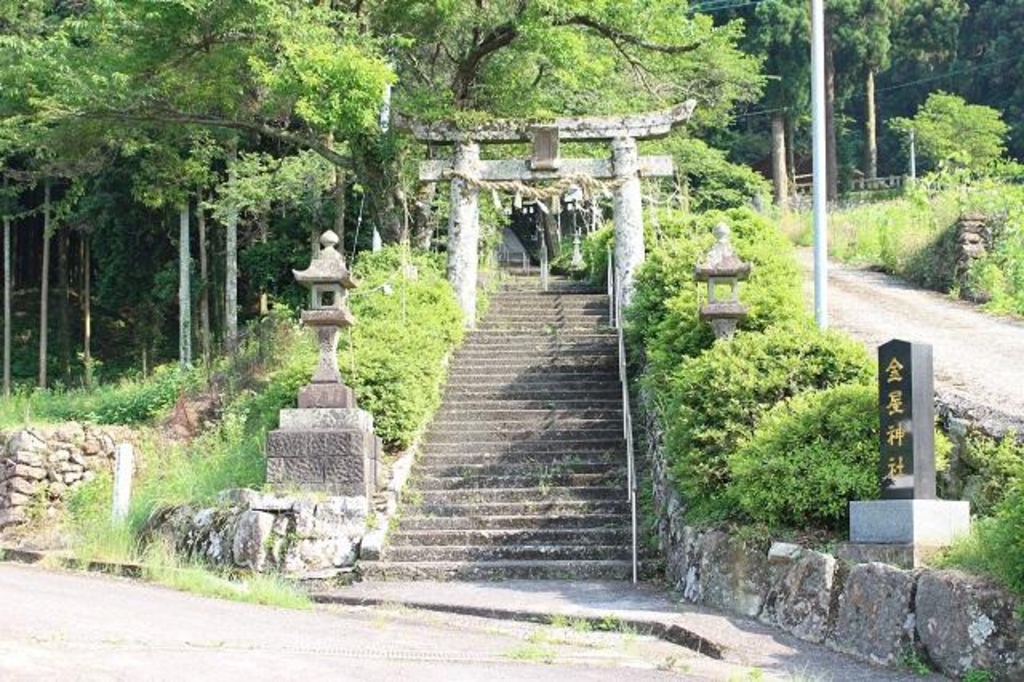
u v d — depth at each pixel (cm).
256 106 2206
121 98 2077
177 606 1067
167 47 2006
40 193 3750
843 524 1070
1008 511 834
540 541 1399
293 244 3272
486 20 2175
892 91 5338
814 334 1287
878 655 882
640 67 2306
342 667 780
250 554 1350
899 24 4884
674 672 838
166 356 3703
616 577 1320
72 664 711
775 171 4344
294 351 2128
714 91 3359
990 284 2227
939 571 862
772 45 4200
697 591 1154
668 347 1532
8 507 1817
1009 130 4725
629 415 1574
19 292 4169
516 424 1702
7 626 853
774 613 1016
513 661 863
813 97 1584
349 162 2244
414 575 1332
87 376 3378
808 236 3262
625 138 2102
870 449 1080
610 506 1472
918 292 2367
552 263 3434
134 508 1575
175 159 2845
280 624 996
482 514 1470
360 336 1681
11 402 2498
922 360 973
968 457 1109
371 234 3194
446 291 2030
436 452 1644
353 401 1480
